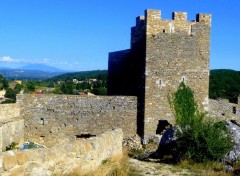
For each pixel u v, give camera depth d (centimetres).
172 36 3209
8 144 2616
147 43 3167
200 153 1667
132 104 3212
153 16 3173
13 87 11719
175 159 1733
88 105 3166
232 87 7256
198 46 3269
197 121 1819
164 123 3247
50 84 13725
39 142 3117
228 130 1802
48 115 3130
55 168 986
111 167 1246
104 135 1402
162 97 3200
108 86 3909
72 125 3153
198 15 3275
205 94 3294
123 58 3634
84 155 1141
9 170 831
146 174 1384
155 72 3184
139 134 3206
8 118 2769
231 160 1638
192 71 3259
